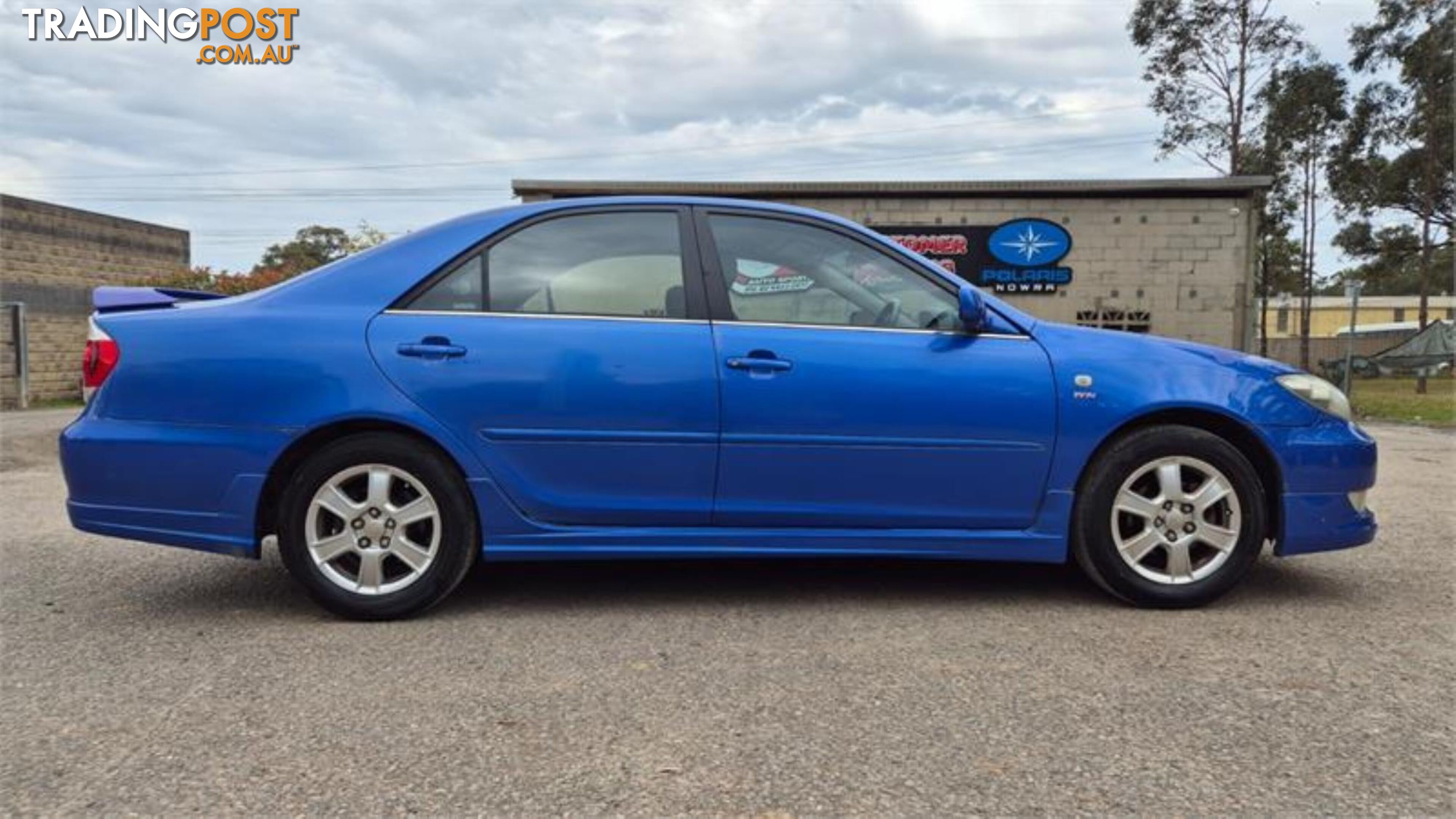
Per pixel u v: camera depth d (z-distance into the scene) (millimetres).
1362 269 33375
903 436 3717
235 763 2506
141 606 3930
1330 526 3812
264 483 3605
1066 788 2375
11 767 2480
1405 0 28234
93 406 3658
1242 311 14633
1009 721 2752
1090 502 3777
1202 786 2383
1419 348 30359
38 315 18000
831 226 3916
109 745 2609
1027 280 14836
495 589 4160
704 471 3707
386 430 3678
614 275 3807
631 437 3676
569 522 3730
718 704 2873
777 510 3734
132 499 3613
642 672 3146
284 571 4535
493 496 3668
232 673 3141
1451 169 28891
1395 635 3504
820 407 3693
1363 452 3859
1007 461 3750
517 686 3025
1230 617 3725
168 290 4113
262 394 3590
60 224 18547
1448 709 2832
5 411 15383
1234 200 14570
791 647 3387
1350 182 30047
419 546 3691
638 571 4480
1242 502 3764
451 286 3746
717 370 3686
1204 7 27359
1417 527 5480
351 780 2412
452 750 2574
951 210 14820
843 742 2621
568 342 3686
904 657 3283
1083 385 3750
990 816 2246
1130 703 2879
